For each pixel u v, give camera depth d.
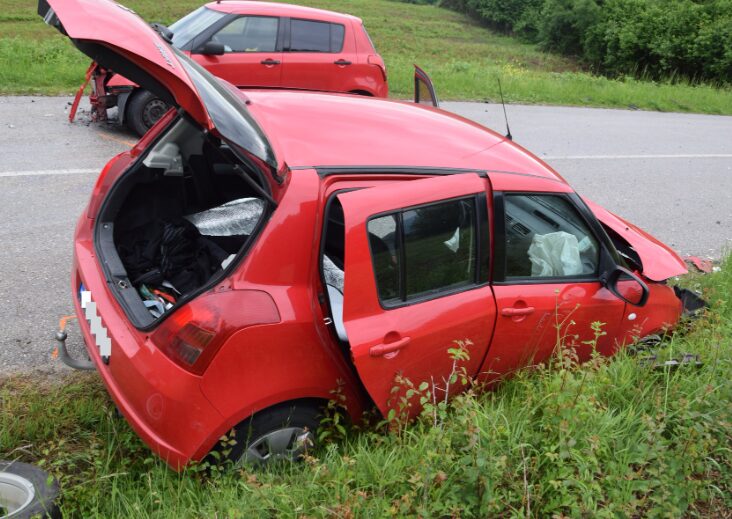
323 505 2.95
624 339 4.32
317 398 3.33
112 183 4.14
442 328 3.48
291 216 3.15
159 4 41.78
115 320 3.34
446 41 52.00
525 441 3.37
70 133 9.06
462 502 3.05
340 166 3.38
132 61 2.83
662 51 32.62
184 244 4.14
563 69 44.16
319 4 61.06
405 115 4.22
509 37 58.66
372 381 3.29
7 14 33.06
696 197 9.61
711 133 14.78
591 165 10.60
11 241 5.90
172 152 4.18
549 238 3.90
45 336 4.61
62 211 6.61
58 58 13.00
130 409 3.16
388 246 3.32
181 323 3.02
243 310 3.03
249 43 9.77
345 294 3.21
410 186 3.37
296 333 3.14
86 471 3.39
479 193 3.61
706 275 6.38
